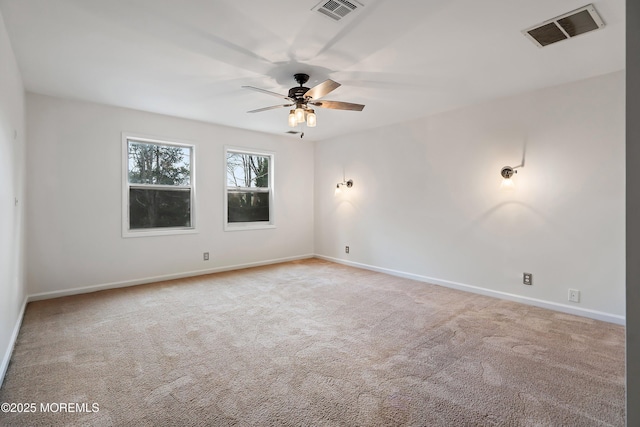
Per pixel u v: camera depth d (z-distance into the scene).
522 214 3.64
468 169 4.11
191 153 4.98
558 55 2.69
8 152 2.39
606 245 3.09
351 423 1.71
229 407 1.83
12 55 2.57
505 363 2.32
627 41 1.32
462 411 1.80
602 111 3.09
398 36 2.38
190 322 3.08
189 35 2.38
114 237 4.25
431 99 3.83
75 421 1.71
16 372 2.18
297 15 2.12
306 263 5.93
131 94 3.70
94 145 4.08
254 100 3.90
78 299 3.76
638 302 1.30
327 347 2.57
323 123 4.98
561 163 3.35
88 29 2.30
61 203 3.87
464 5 2.01
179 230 4.83
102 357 2.39
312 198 6.44
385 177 5.12
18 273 3.00
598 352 2.47
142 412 1.79
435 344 2.62
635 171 1.30
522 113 3.61
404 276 4.87
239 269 5.42
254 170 5.76
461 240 4.19
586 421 1.72
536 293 3.56
